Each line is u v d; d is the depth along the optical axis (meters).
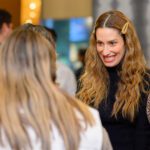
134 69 3.77
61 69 5.38
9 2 7.93
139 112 3.66
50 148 2.42
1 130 2.43
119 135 3.70
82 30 8.50
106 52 3.73
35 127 2.42
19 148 2.41
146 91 3.70
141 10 7.44
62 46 8.59
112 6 7.54
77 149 2.46
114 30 3.70
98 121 2.59
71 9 8.18
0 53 2.54
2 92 2.48
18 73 2.49
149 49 7.45
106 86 3.83
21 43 2.54
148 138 3.70
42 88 2.47
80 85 4.01
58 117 2.46
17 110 2.44
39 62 2.51
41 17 8.28
